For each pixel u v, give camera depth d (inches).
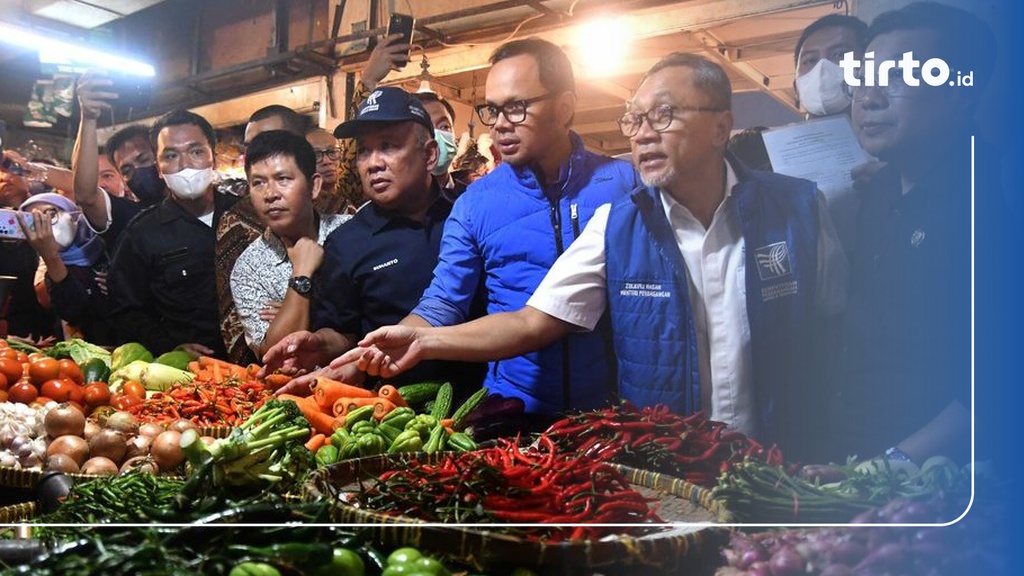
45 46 167.8
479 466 64.7
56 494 79.0
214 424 105.3
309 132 141.4
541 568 54.0
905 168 85.4
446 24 164.7
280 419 81.4
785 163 92.2
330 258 114.7
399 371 88.4
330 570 52.5
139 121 198.4
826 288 87.4
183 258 141.2
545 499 63.4
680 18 140.3
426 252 112.1
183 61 200.5
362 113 107.5
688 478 75.6
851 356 85.5
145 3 189.3
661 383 87.9
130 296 143.6
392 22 129.2
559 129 98.3
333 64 176.4
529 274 99.3
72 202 156.0
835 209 88.6
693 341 87.5
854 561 54.2
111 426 94.7
